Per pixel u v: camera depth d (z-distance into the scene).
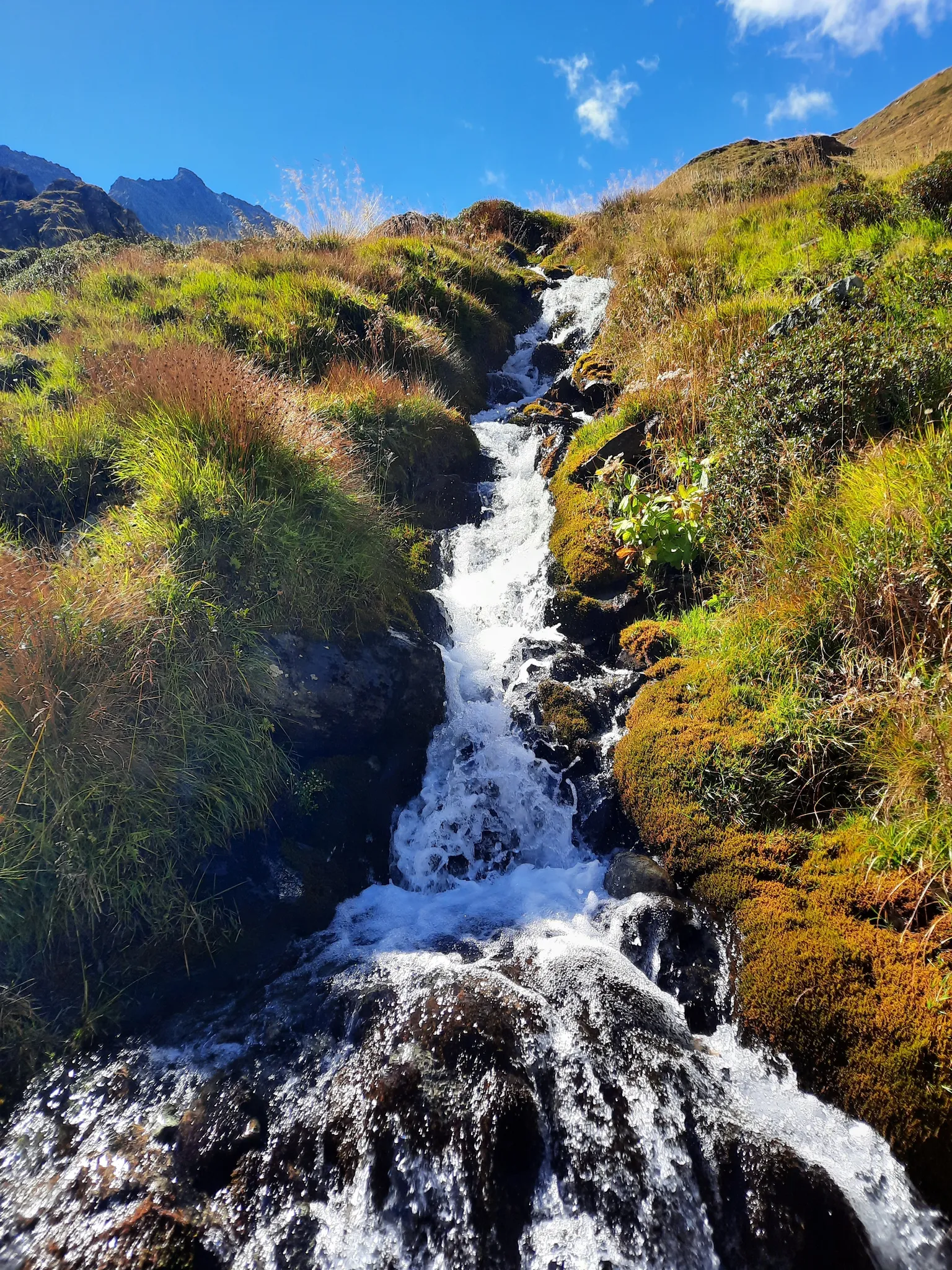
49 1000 2.95
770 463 4.72
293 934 3.45
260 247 10.50
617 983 3.06
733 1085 2.74
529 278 12.84
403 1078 2.66
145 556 3.88
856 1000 2.69
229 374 5.00
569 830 4.06
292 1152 2.53
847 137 29.91
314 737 3.99
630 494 5.43
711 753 3.76
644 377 7.02
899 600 3.50
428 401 7.07
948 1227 2.27
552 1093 2.65
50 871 3.03
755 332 6.51
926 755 3.01
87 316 7.74
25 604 3.31
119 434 4.92
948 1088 2.37
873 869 3.05
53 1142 2.54
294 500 4.59
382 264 10.13
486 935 3.44
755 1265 2.26
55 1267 2.19
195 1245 2.28
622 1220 2.39
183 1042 2.91
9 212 28.64
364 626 4.53
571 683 4.77
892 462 4.07
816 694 3.75
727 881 3.31
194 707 3.55
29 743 3.11
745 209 11.08
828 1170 2.43
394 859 4.01
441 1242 2.36
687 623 4.86
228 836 3.54
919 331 4.94
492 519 6.57
